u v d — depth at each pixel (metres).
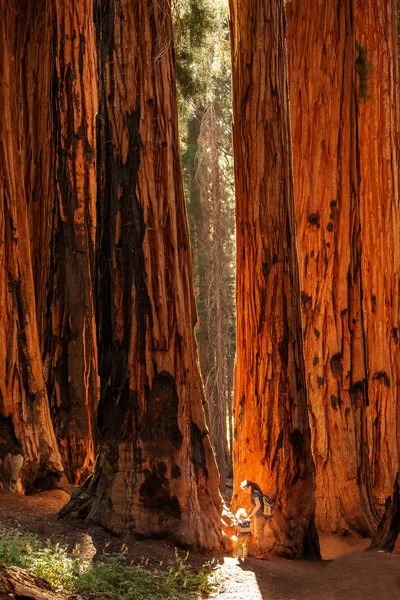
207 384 28.92
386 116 18.47
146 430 10.66
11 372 12.82
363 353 15.38
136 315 10.84
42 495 12.63
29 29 16.33
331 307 15.30
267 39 12.86
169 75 11.17
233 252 31.94
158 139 11.01
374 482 17.47
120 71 11.01
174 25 14.45
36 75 16.28
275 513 12.05
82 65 16.02
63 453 15.42
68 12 15.98
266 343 12.52
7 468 12.42
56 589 7.90
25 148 16.28
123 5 11.01
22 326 13.05
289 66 16.16
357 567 11.38
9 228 13.02
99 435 10.98
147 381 10.75
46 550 8.82
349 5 15.93
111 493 10.48
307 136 15.83
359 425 15.13
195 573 9.73
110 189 11.07
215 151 29.28
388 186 18.44
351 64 15.86
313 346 15.27
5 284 12.94
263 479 12.28
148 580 8.79
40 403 13.16
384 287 18.23
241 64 13.06
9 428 12.69
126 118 10.98
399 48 20.91
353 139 15.73
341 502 14.79
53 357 15.72
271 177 12.70
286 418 12.34
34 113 16.28
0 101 13.09
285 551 11.78
